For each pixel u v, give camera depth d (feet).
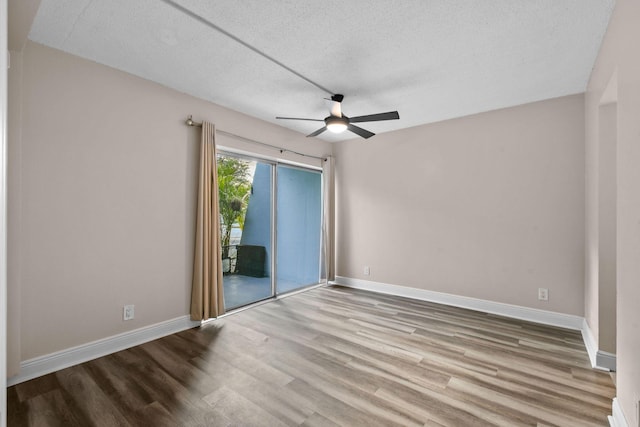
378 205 15.47
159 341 9.39
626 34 5.30
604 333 7.84
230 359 8.24
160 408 6.18
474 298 12.61
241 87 10.09
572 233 10.60
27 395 6.59
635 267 4.83
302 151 15.31
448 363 8.05
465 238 12.85
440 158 13.51
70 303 7.97
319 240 17.15
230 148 12.04
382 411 6.11
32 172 7.34
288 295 14.67
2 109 2.34
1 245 2.39
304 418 5.90
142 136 9.41
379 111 12.29
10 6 5.60
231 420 5.84
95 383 7.07
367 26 6.90
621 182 5.39
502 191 11.99
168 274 10.07
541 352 8.70
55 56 7.74
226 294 12.64
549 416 5.95
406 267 14.51
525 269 11.49
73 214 8.01
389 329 10.39
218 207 11.20
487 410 6.14
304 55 8.14
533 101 11.25
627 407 5.19
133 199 9.20
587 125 9.83
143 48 7.81
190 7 6.29
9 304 6.84
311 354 8.54
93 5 6.21
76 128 8.06
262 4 6.19
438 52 7.98
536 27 6.90
